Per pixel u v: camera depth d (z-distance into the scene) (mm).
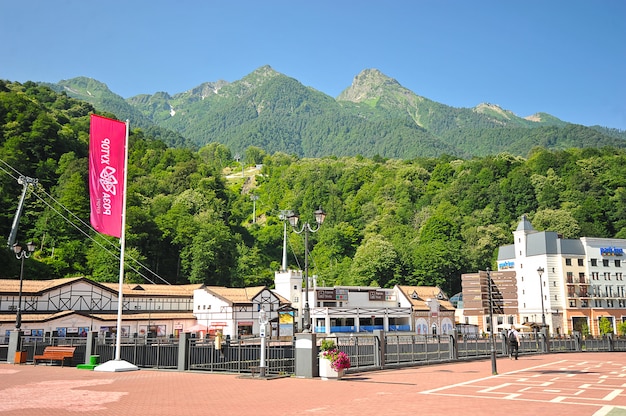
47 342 33344
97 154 26500
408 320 81250
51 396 16844
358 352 26578
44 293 57906
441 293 90125
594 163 146750
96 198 26250
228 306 64312
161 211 121625
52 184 115000
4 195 98688
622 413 13234
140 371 26234
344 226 144875
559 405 14625
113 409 14266
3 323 50438
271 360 23953
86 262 91375
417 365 29781
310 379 22109
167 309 67438
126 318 59312
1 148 113188
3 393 17578
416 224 144625
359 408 14219
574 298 91500
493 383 20547
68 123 167125
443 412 13414
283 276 80750
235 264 110500
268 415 13219
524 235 97188
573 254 93875
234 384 20297
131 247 95250
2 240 79375
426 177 177125
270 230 151375
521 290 96250
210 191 154000
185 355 26031
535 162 156000
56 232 95750
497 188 141875
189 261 104688
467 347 36906
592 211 124312
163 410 14094
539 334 46594
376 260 114438
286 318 68312
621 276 96000
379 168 195625
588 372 25609
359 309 75562
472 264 120688
